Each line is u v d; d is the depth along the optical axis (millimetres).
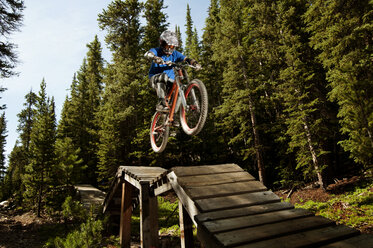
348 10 11781
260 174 18266
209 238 2799
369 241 2342
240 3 22062
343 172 17359
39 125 20672
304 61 15781
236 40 19906
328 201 12086
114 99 21641
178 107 3527
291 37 14836
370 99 7859
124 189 9094
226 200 3631
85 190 21188
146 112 21922
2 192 24625
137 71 21656
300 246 2338
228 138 24656
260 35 18172
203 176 4484
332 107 16594
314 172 14383
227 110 19250
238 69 19516
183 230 4863
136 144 23094
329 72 11273
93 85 35500
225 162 24562
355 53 10523
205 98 2961
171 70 3746
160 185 6051
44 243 11555
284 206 3484
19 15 12344
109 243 10383
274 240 2500
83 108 34969
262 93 21594
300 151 15242
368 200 10125
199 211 3414
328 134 15000
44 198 17234
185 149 24219
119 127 22875
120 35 23656
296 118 15000
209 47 28219
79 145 31500
